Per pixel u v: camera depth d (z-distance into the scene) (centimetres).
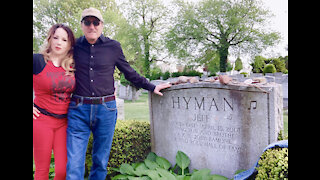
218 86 230
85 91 186
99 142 201
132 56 2005
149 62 2091
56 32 175
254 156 219
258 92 211
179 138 263
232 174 230
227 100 228
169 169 270
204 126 244
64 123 192
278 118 225
